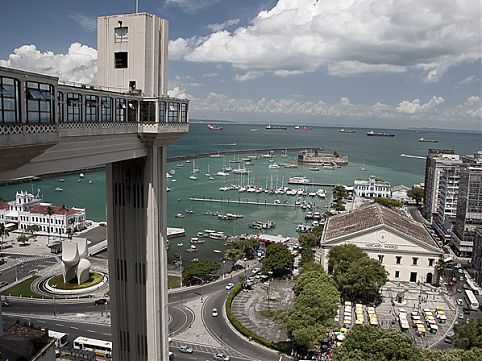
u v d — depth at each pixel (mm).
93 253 176625
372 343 76688
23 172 35781
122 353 64812
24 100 30797
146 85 57406
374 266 133875
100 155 47156
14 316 120125
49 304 129125
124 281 62281
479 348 82562
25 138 30906
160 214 61469
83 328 114750
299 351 103812
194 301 134875
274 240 197750
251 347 107625
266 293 143000
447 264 171750
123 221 60688
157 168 59750
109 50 58125
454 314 127875
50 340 46188
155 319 61625
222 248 195125
